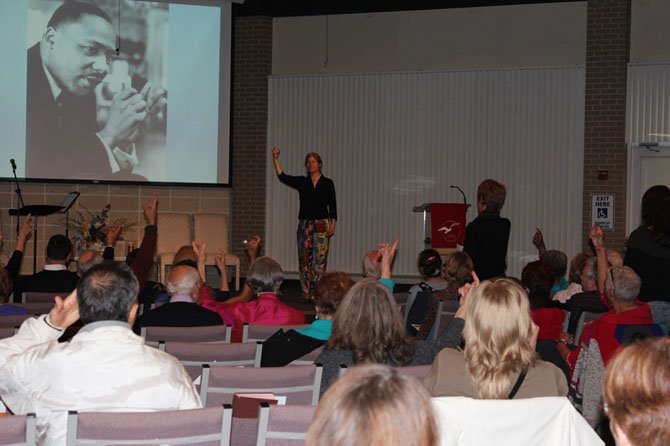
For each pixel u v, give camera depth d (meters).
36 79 11.14
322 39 12.15
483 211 5.86
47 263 5.76
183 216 11.25
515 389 2.64
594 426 3.42
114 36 11.33
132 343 2.63
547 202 11.17
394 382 1.13
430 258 6.07
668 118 10.71
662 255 4.18
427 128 11.62
